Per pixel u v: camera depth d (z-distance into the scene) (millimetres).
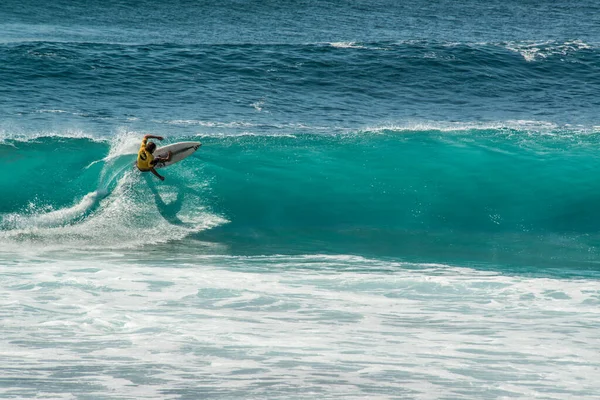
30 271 42469
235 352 29188
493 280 42594
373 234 55344
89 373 26469
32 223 53938
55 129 74500
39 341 30031
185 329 32125
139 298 37188
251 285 40438
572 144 67062
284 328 32688
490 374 27172
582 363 28516
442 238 54562
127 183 58906
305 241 53594
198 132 75875
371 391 25266
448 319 34625
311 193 59844
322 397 24625
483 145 66438
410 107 93125
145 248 50469
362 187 60594
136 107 86000
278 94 95188
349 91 98688
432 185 60625
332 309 36000
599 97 100188
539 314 35594
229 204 58344
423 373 27156
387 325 33500
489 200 59094
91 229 53594
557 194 59562
